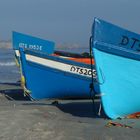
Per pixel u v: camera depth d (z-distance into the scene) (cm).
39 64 1466
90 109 1213
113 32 1055
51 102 1415
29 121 930
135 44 1062
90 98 1510
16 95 1650
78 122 977
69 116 1088
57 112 1137
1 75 3039
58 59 1478
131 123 1003
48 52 1688
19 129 851
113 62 1052
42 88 1484
